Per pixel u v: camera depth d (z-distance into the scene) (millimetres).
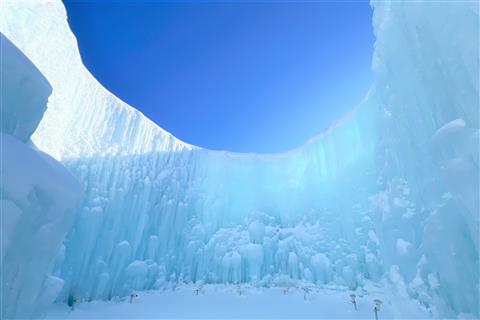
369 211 15758
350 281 15094
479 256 4887
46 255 4375
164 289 16875
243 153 24516
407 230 7879
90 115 17406
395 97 7934
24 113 4293
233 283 18109
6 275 3715
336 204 18344
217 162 23453
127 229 17125
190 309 13094
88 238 14273
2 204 3412
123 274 15766
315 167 20891
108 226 15852
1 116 3922
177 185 20672
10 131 4121
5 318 3752
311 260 17375
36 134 13031
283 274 18266
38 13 13062
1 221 3363
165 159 21109
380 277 13945
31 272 4141
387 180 10305
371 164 16078
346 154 18422
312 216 19812
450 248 5508
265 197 22734
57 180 4527
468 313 5277
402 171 8719
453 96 5742
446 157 5398
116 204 16562
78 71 16859
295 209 21391
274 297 15234
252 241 19891
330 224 18312
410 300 7105
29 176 3875
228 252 19578
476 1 4914
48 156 4871
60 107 14883
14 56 3949
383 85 9016
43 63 13461
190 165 22469
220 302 14414
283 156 24047
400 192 8641
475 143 4594
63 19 15320
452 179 4902
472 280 5273
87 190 15508
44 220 4293
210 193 22062
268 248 19312
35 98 4383
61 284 5773
